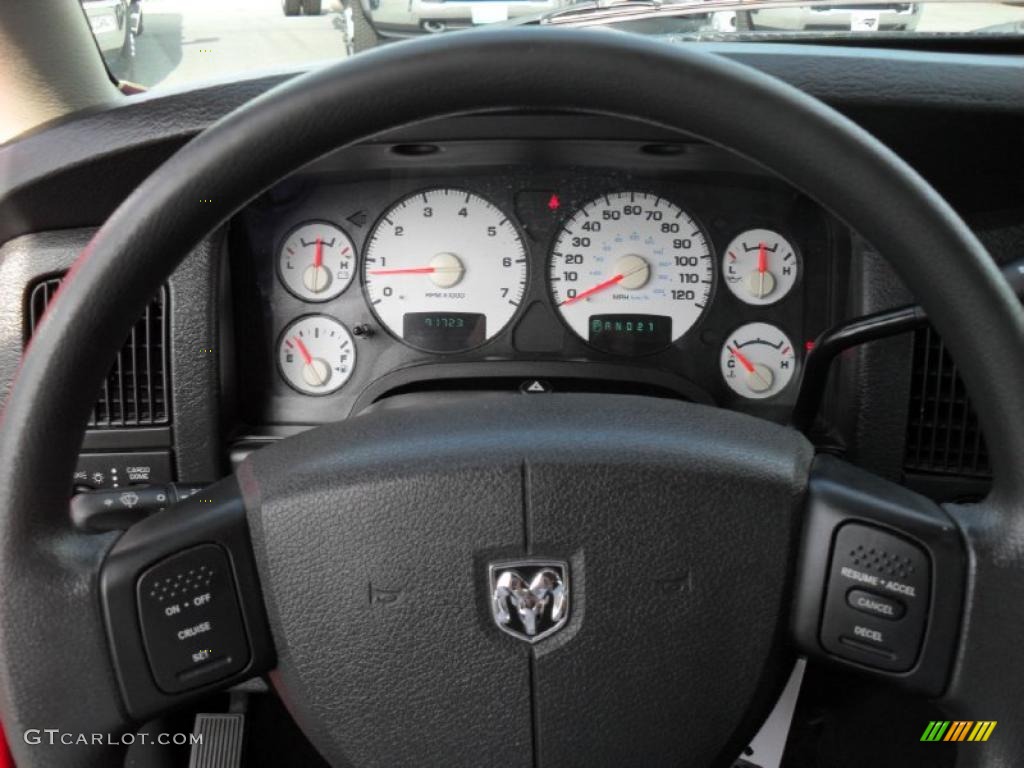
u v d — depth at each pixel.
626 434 0.85
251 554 0.85
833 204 0.77
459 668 0.84
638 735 0.86
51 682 0.81
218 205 0.77
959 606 0.81
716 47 1.85
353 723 0.86
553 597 0.84
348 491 0.83
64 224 1.89
